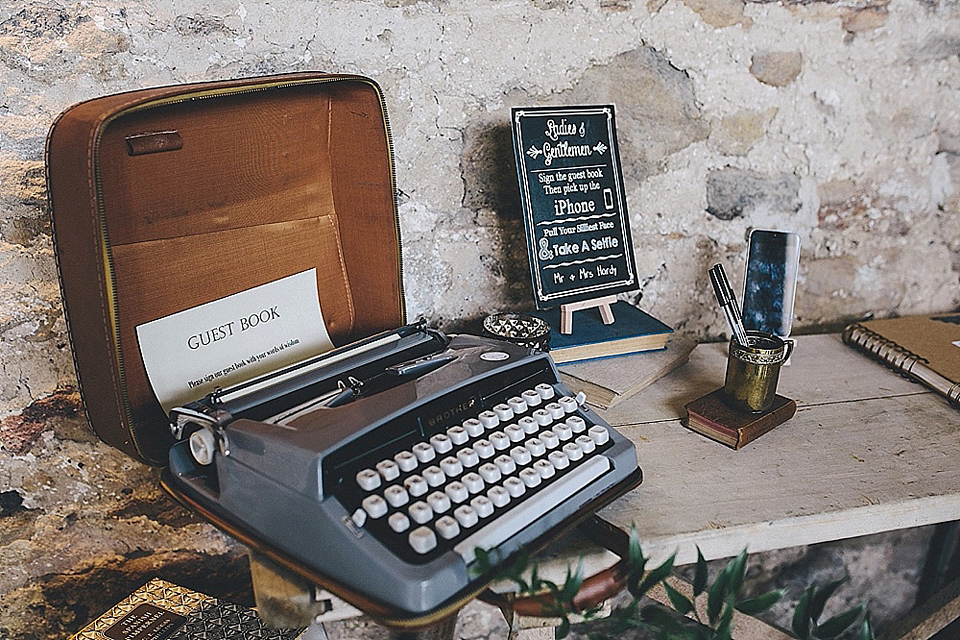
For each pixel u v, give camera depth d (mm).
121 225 964
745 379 1175
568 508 916
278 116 1070
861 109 1536
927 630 1555
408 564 780
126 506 1342
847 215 1609
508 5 1304
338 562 812
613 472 980
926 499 1051
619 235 1352
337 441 829
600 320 1396
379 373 1022
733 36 1430
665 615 828
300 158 1126
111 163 920
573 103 1391
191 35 1161
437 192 1368
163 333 1019
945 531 1809
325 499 811
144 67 1153
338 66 1247
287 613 914
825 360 1465
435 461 892
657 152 1467
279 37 1203
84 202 854
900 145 1581
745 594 1792
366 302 1228
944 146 1604
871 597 1886
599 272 1335
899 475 1101
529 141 1260
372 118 1087
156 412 1012
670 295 1570
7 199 1141
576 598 899
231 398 930
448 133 1341
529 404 1006
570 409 1020
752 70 1460
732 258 1579
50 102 1126
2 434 1246
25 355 1216
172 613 1155
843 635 1889
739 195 1538
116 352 907
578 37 1354
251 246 1104
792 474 1100
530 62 1345
